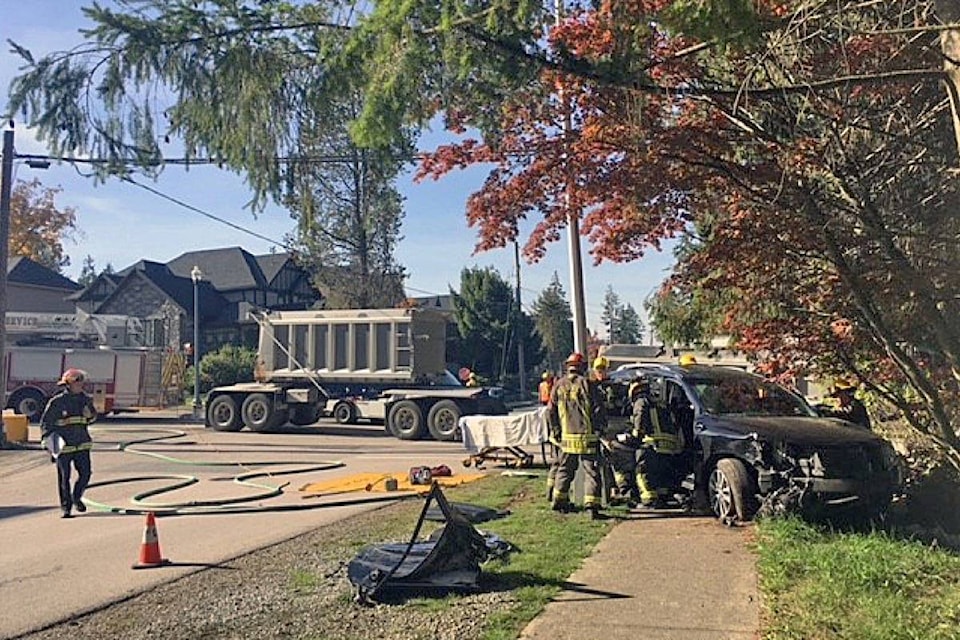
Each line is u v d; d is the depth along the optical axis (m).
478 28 5.43
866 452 8.92
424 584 6.68
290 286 58.16
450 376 25.02
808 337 7.87
